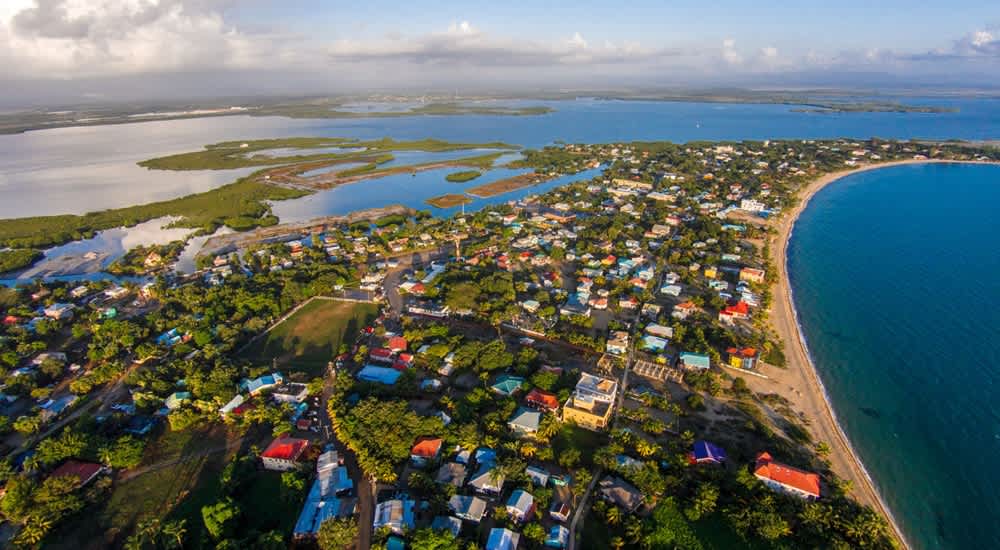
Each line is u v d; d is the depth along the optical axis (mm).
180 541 101312
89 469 120438
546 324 189625
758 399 148625
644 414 138750
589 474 116062
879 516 107688
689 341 175250
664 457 122375
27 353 177250
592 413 135375
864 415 143500
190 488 118938
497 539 100062
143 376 158125
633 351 174250
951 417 142875
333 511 108125
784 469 115688
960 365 165250
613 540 101000
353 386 149500
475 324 194250
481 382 156500
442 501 108500
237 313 199625
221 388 150750
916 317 195250
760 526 101438
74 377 168250
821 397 150500
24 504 108500
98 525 108500
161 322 192375
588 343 174250
